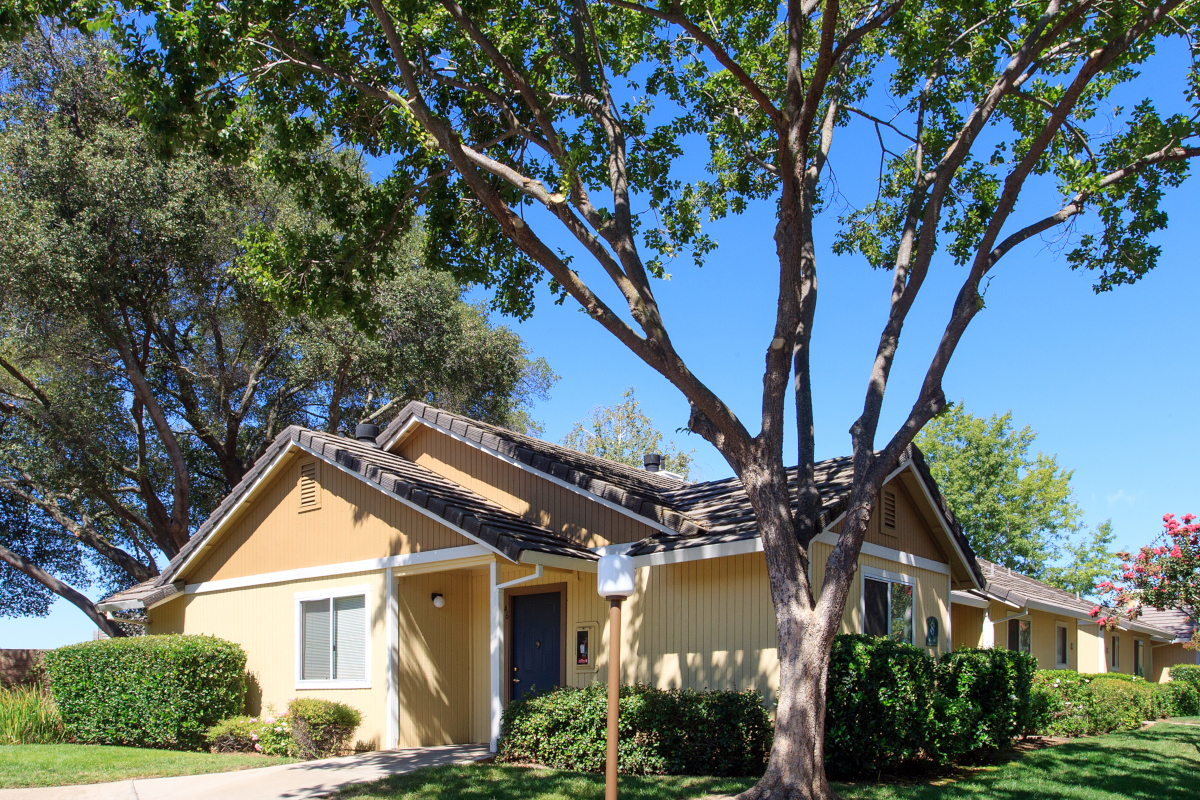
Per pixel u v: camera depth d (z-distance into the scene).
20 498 26.31
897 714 10.26
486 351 28.59
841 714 10.23
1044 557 34.78
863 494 9.09
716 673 11.85
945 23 11.18
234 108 11.02
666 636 12.43
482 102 13.10
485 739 14.29
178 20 9.81
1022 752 12.66
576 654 13.31
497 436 14.66
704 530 12.02
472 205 13.57
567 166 10.48
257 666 15.46
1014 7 11.61
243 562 16.20
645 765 10.73
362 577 14.18
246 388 27.56
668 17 9.99
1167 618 31.61
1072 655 23.44
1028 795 9.28
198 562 17.05
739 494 13.94
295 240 12.19
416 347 26.19
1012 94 12.37
